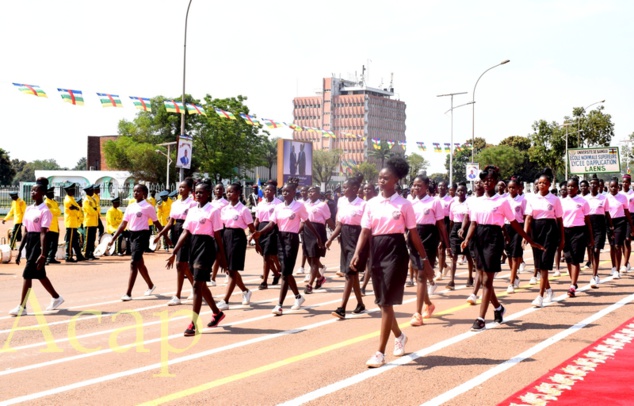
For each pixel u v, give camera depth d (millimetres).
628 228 15758
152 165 58938
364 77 159000
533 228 10633
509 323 9164
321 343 7922
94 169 88000
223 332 8625
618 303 10914
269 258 13148
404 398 5699
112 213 20453
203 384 6148
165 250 21625
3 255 17922
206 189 8578
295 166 40500
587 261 17766
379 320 9492
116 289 12891
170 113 58156
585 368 6664
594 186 13383
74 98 19156
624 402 5570
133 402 5602
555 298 11547
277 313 9883
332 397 5730
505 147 94000
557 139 56125
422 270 9055
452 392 5867
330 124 153875
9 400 5664
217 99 58500
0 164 95812
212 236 8617
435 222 11758
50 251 17844
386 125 158000
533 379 6289
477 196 8953
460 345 7762
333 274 15891
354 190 10570
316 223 12750
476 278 10953
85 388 6027
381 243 6773
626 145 64938
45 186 9906
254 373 6535
